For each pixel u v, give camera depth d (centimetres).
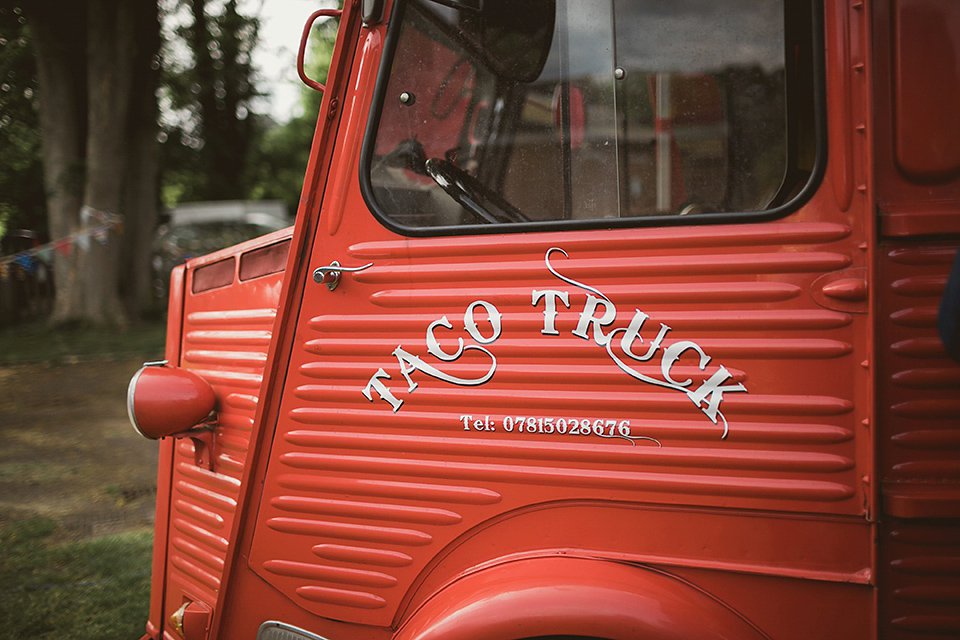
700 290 169
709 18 179
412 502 191
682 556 172
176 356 275
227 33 1814
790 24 173
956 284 141
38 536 506
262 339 231
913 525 159
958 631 158
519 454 181
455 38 195
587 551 178
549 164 190
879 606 160
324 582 200
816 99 166
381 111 197
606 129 186
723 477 168
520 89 192
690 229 170
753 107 176
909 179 158
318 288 197
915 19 157
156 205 1731
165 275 1852
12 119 1622
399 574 193
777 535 166
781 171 173
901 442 158
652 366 172
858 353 160
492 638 168
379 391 191
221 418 243
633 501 174
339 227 197
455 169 194
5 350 1259
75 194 1442
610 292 174
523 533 183
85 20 1409
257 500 206
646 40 183
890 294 159
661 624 162
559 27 190
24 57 1513
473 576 183
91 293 1450
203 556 246
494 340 182
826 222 163
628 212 185
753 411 166
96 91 1384
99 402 931
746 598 169
